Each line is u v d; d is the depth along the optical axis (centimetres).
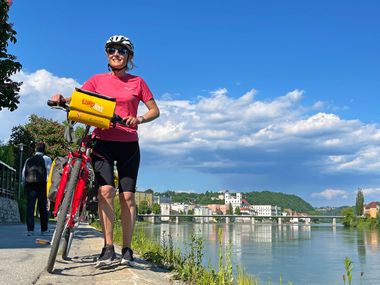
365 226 8125
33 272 233
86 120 227
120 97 254
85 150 243
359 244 2020
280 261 993
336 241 2261
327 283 716
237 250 1279
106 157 247
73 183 232
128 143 252
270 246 1561
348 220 8844
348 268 191
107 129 246
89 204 261
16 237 530
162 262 322
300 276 771
